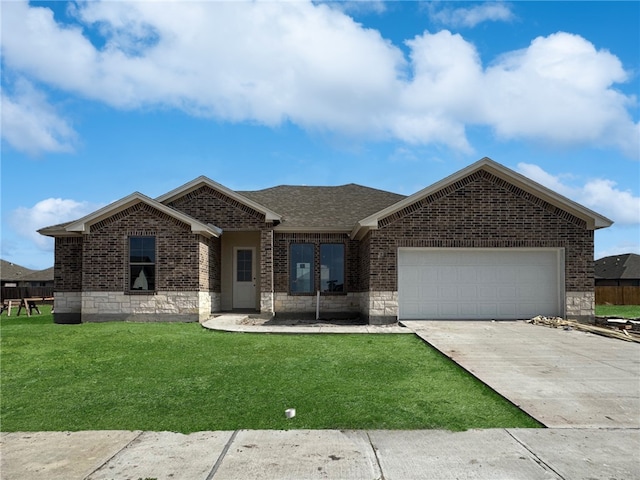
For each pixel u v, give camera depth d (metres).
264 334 14.20
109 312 17.81
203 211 19.72
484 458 5.44
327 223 20.06
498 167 16.72
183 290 17.70
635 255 45.06
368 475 5.03
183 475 5.08
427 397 7.84
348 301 19.91
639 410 7.15
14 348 12.26
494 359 10.42
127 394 8.23
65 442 6.12
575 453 5.58
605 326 16.03
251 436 6.20
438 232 16.86
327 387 8.43
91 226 17.98
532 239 16.88
